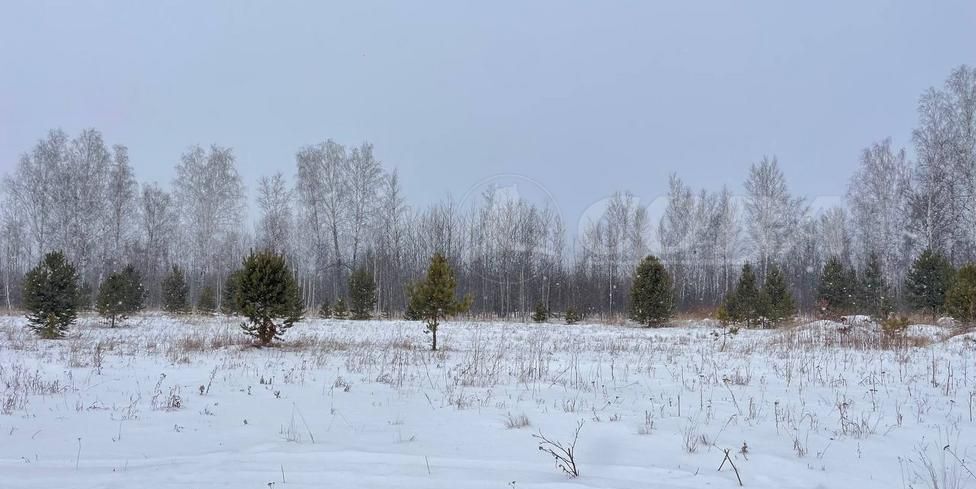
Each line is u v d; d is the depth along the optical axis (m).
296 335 18.61
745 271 24.97
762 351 13.90
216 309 33.31
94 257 34.25
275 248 36.59
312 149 37.34
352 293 28.78
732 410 7.16
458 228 38.03
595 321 30.36
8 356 12.80
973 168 25.17
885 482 4.46
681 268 40.78
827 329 17.75
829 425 6.34
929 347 13.70
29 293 17.73
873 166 31.58
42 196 32.41
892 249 30.42
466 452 5.29
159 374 10.27
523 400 7.97
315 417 6.92
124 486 4.22
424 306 14.97
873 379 9.23
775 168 36.09
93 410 7.26
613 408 7.38
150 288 39.81
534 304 36.56
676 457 5.13
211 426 6.45
